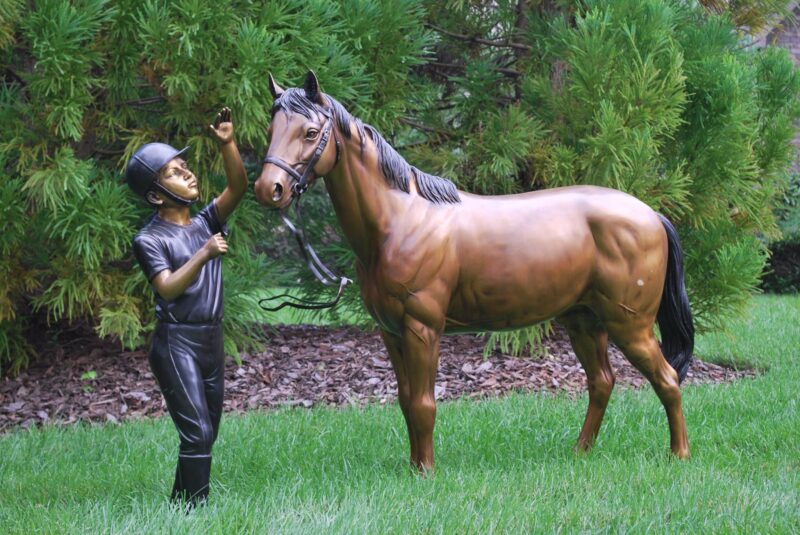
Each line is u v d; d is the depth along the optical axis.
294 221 8.45
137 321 6.92
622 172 6.91
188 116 6.82
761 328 9.77
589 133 7.27
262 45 6.31
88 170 6.41
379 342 8.59
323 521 3.56
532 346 7.82
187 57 6.36
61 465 4.98
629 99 6.85
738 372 7.79
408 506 3.79
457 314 4.38
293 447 5.15
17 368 7.32
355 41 6.91
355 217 4.16
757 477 4.26
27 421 6.41
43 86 6.18
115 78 6.61
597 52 6.78
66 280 6.77
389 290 4.16
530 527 3.56
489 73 7.87
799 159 8.98
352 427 5.67
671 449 4.70
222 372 4.00
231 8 6.43
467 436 5.26
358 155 4.10
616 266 4.42
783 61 8.02
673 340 4.80
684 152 7.53
